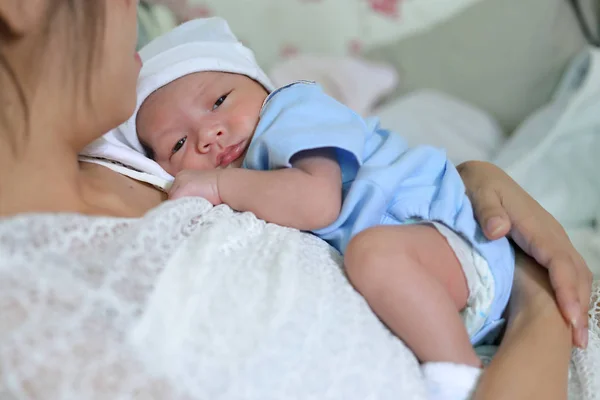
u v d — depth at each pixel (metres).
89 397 0.46
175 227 0.62
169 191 0.79
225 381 0.50
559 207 1.36
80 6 0.56
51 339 0.47
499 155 1.62
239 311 0.56
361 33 2.16
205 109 0.95
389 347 0.62
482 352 0.75
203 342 0.52
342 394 0.55
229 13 2.13
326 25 2.18
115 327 0.50
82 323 0.48
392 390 0.57
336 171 0.80
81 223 0.55
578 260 0.79
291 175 0.77
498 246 0.78
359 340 0.59
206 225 0.66
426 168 0.85
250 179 0.78
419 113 1.91
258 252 0.65
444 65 2.09
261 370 0.52
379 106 2.09
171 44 1.00
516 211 0.82
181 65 0.97
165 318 0.52
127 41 0.58
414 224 0.78
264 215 0.77
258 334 0.54
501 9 2.02
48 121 0.57
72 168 0.60
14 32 0.53
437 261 0.73
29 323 0.47
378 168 0.79
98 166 0.76
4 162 0.56
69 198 0.59
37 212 0.55
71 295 0.49
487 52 2.04
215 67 0.98
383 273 0.66
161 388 0.48
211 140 0.92
